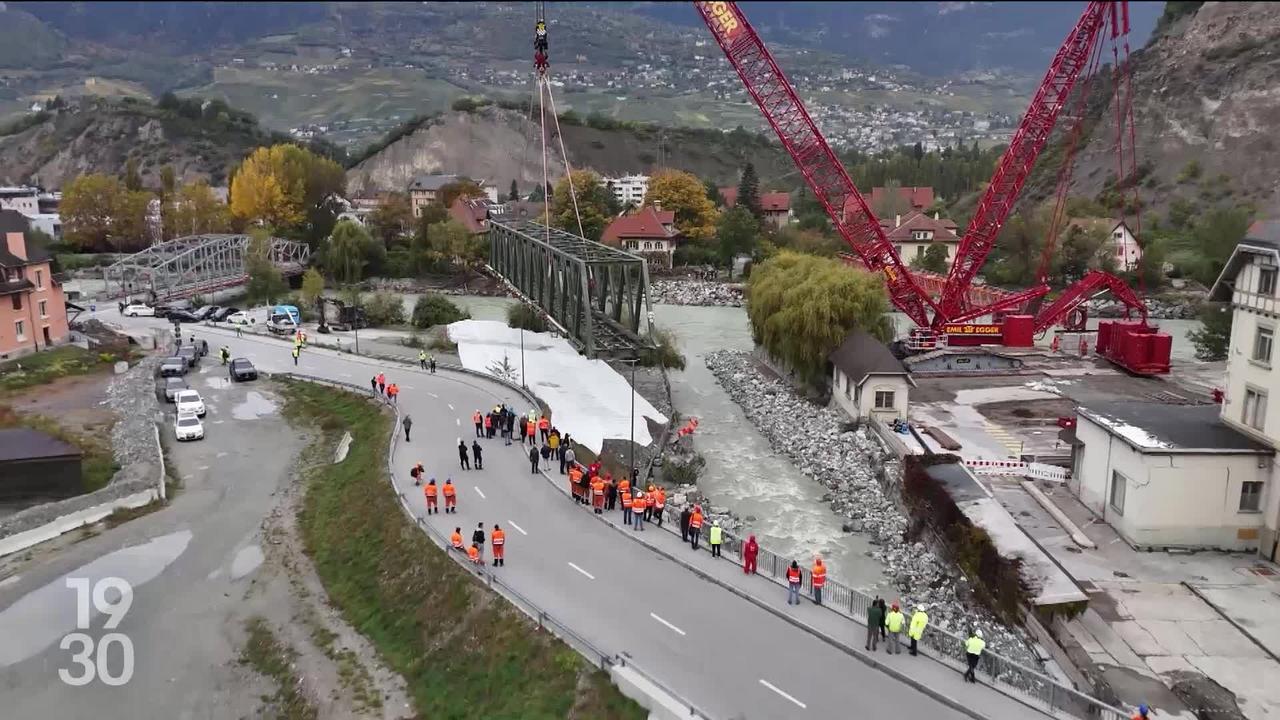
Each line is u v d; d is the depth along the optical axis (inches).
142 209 6210.6
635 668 1083.3
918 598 1504.7
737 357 3444.9
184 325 3772.1
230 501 1953.7
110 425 2370.8
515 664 1175.0
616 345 2672.2
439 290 5561.0
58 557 1664.6
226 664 1343.5
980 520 1546.5
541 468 1849.2
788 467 2245.3
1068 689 983.0
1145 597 1364.4
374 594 1473.9
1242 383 1594.5
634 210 6889.8
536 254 3154.5
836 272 2837.1
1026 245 5211.6
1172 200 6304.1
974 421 2397.9
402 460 1904.5
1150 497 1519.4
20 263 2962.6
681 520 1485.0
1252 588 1392.7
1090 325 4015.8
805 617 1222.9
